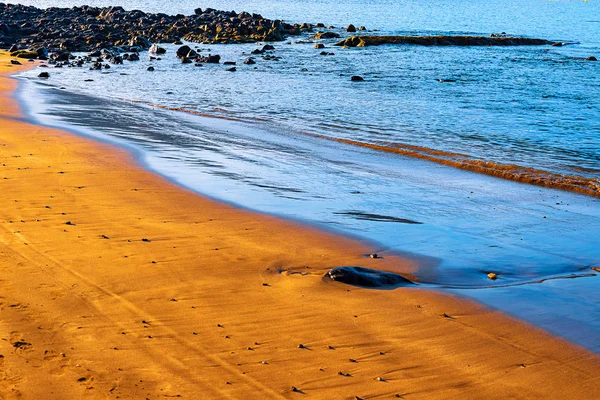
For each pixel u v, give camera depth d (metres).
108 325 8.63
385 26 94.06
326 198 15.86
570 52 62.28
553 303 9.98
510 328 9.02
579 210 15.66
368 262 11.54
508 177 18.91
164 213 13.90
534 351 8.39
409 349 8.29
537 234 13.67
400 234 13.23
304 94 35.47
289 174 18.28
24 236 11.96
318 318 9.05
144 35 70.06
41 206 13.89
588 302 10.07
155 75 44.09
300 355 8.03
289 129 25.72
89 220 13.11
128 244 11.79
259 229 13.10
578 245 13.02
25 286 9.76
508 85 39.88
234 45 66.06
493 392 7.39
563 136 24.86
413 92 36.53
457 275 11.11
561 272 11.50
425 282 10.74
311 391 7.26
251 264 11.09
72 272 10.37
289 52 59.47
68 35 65.06
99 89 36.97
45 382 7.23
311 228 13.31
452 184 17.91
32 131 22.80
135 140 22.27
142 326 8.64
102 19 82.00
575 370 7.95
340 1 174.88
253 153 21.02
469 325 9.05
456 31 86.12
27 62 50.62
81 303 9.27
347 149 22.25
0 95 32.34
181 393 7.14
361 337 8.55
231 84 39.56
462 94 35.94
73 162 18.25
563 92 37.12
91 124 25.25
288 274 10.73
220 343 8.27
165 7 136.75
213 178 17.34
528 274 11.34
